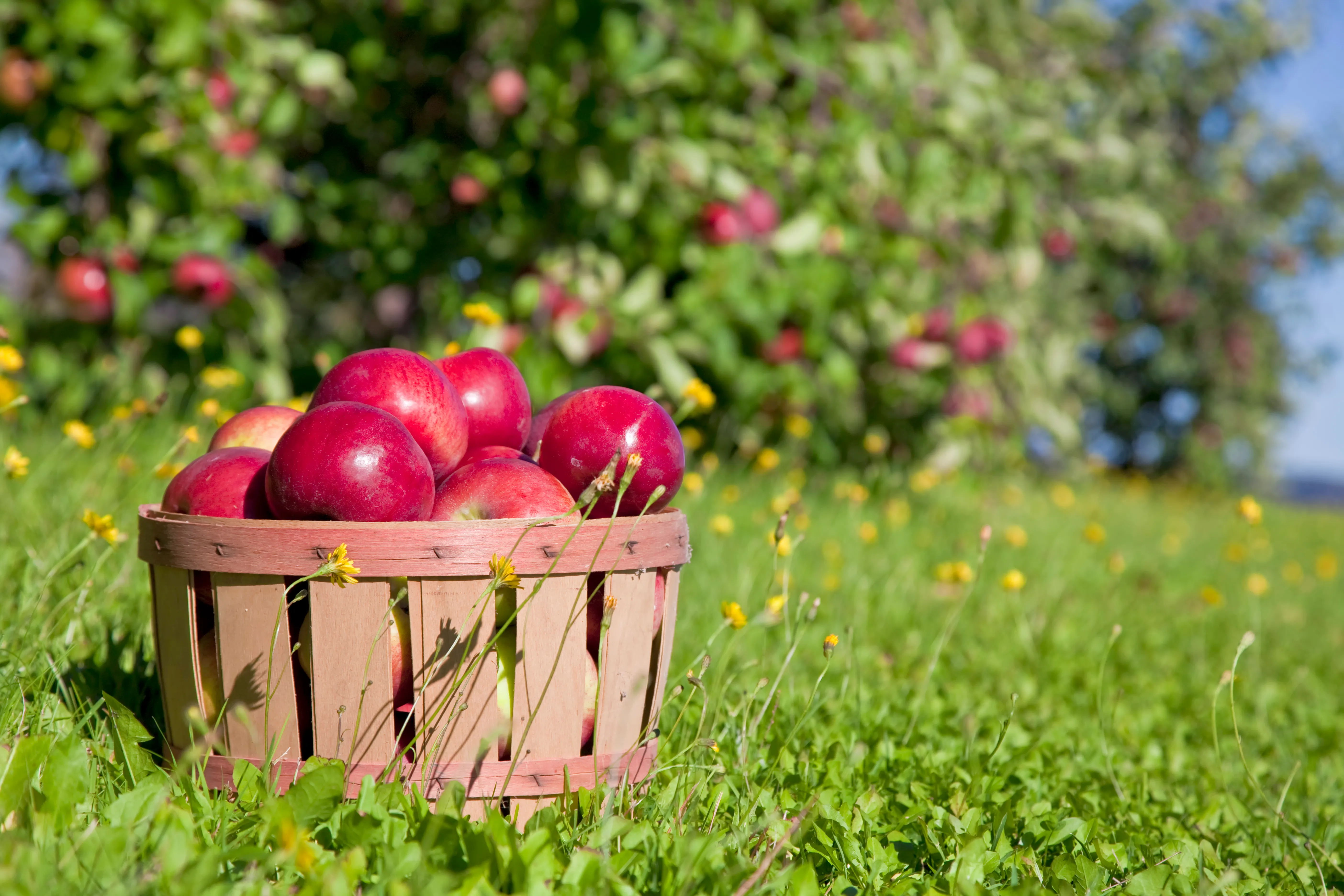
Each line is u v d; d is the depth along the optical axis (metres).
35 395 4.82
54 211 4.80
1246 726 3.00
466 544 1.56
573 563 1.61
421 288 5.75
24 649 1.97
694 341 5.15
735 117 5.39
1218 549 7.06
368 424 1.62
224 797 1.60
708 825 1.70
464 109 5.62
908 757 2.20
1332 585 6.38
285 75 5.01
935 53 5.47
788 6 5.15
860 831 1.72
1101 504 8.84
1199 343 16.25
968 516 5.81
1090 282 14.52
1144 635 4.06
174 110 4.65
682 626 2.83
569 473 1.82
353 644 1.56
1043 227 5.95
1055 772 2.24
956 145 5.39
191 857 1.33
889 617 3.59
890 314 5.48
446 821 1.44
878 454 6.08
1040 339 7.53
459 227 5.59
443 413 1.78
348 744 1.59
